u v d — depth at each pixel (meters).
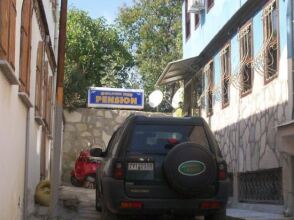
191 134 9.31
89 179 19.47
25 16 8.98
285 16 11.16
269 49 12.17
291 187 10.77
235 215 11.34
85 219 11.00
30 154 10.51
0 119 6.84
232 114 15.16
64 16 9.60
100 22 29.62
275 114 11.66
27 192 9.87
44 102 14.22
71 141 23.06
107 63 29.22
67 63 27.31
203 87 18.95
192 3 18.50
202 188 8.62
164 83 22.33
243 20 14.24
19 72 8.59
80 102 24.39
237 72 14.45
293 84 10.79
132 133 9.20
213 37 16.84
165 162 8.64
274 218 10.51
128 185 8.77
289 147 10.01
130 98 24.38
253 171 13.12
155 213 8.92
